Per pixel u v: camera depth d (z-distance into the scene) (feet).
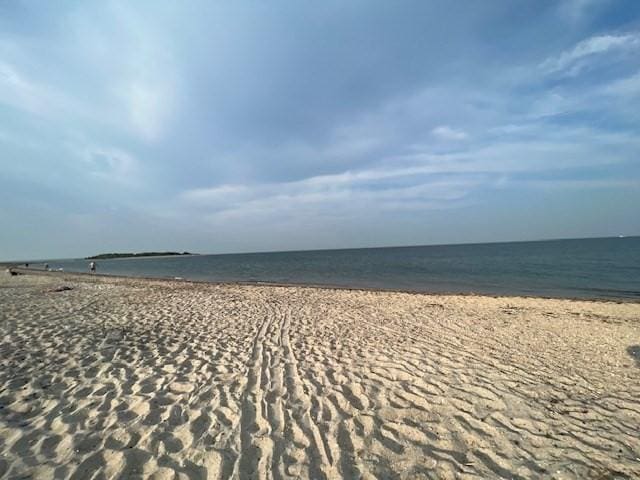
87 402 11.85
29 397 12.08
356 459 9.12
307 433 10.32
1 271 93.50
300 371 15.46
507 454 9.50
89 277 69.82
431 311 31.35
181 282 61.93
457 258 149.07
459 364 16.69
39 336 20.06
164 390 13.05
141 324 24.04
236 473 8.37
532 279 66.13
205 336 21.27
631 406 12.51
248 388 13.47
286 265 145.38
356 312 30.37
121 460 8.70
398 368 15.97
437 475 8.59
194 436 9.93
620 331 24.31
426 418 11.40
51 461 8.54
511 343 20.79
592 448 9.86
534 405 12.48
